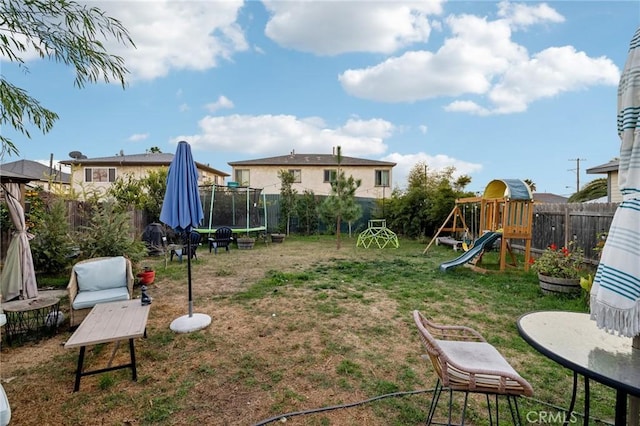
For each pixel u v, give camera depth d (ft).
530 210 23.08
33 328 12.21
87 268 13.55
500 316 13.75
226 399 8.05
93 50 9.71
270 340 11.42
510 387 5.39
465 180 50.21
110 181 61.67
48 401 7.99
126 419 7.32
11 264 15.16
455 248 33.63
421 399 8.03
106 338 8.27
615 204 19.93
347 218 36.55
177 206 12.21
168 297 16.65
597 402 7.84
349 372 9.29
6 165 68.28
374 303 15.53
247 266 25.18
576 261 17.24
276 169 65.26
